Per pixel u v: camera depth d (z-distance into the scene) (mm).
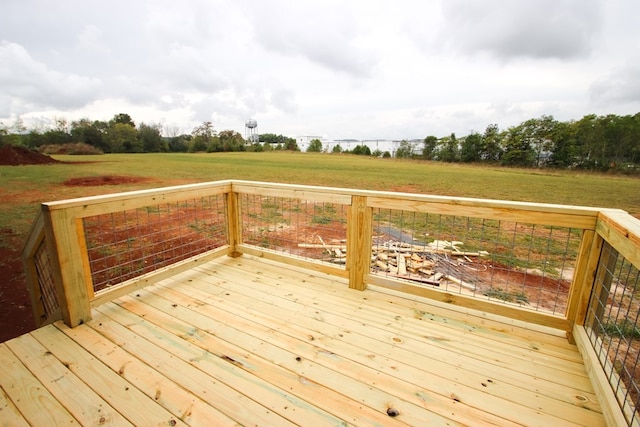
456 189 14461
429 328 2111
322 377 1641
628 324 2746
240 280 2865
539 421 1383
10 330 3217
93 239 6023
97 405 1440
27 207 8883
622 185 17672
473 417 1403
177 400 1474
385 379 1633
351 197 2549
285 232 6281
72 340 1937
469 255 4930
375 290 2676
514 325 2156
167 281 2828
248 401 1473
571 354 1856
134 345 1894
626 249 1356
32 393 1507
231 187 3275
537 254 5344
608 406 1341
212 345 1902
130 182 14695
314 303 2445
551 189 15195
